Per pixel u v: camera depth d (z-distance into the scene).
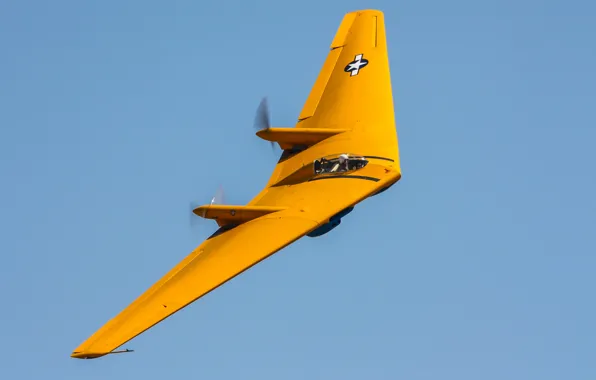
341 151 151.88
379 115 157.50
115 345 110.62
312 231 135.25
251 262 126.12
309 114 165.75
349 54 173.62
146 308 118.44
